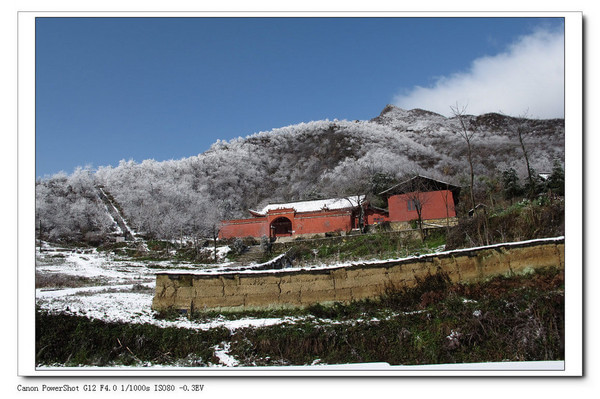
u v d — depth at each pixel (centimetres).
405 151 11631
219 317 1520
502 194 4281
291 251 3725
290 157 13962
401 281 1517
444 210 3875
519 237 2134
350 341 1324
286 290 1560
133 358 1296
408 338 1309
